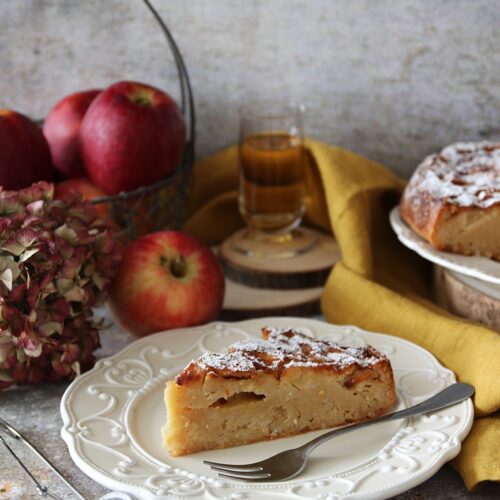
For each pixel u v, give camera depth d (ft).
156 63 3.50
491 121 3.38
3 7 3.46
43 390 2.77
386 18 3.34
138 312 2.87
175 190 3.22
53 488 2.44
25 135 2.98
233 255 3.27
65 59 3.51
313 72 3.44
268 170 3.21
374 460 2.43
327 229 3.43
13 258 2.64
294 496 2.33
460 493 2.44
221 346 2.82
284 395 2.53
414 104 3.42
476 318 2.86
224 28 3.43
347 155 3.32
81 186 3.11
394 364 2.72
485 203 2.89
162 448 2.50
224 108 3.53
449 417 2.52
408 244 2.96
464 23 3.29
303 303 3.08
